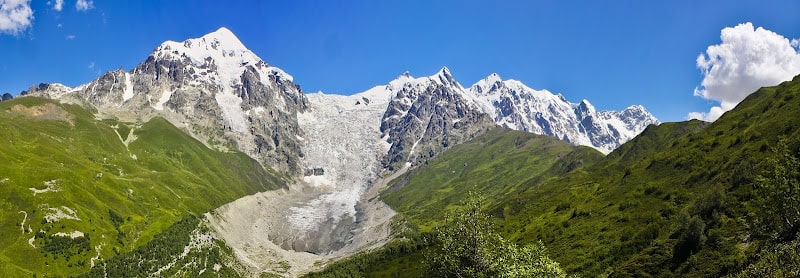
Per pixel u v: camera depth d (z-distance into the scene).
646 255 85.94
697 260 74.81
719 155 132.50
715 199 86.62
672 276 76.00
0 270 192.62
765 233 56.94
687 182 124.62
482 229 54.41
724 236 75.62
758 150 114.19
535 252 51.50
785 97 154.38
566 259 110.81
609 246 105.12
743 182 90.19
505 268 50.47
